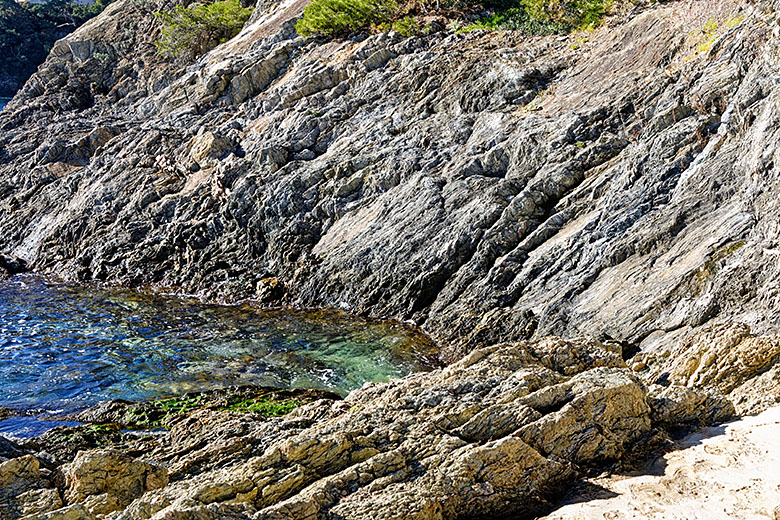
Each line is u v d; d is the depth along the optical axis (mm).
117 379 14234
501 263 16375
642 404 8508
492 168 19062
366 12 29422
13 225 26688
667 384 10609
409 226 18438
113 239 22844
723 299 12102
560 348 10289
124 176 25281
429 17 28469
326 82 26609
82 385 13969
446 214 18141
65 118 36250
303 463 7418
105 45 42531
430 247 17734
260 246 21172
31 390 13742
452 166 19625
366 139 22297
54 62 42375
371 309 17875
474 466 7262
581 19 24938
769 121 12867
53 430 11336
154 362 15055
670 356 11539
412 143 21094
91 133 30031
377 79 24969
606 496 7172
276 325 17266
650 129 16766
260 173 22391
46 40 77125
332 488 6969
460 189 18484
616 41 21547
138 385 13930
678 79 17688
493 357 9773
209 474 7590
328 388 13617
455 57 23953
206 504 6543
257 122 26234
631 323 13141
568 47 23109
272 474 7242
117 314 18453
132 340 16422
